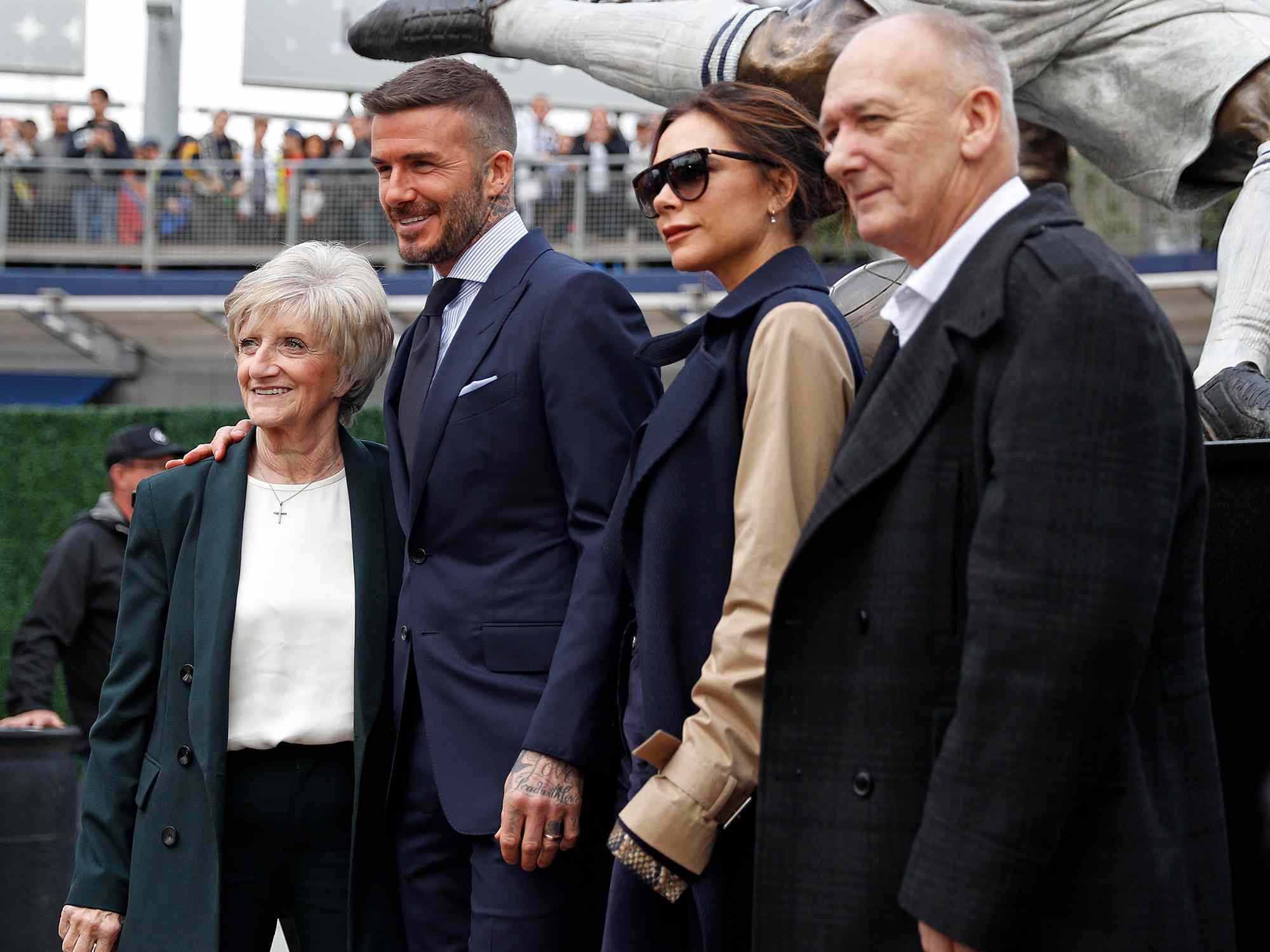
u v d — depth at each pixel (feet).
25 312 46.32
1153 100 10.21
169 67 57.16
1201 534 5.68
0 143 47.09
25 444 38.19
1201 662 5.73
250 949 8.70
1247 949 7.07
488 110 8.87
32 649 17.28
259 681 8.67
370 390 9.34
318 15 55.01
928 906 5.05
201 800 8.54
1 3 57.72
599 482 8.18
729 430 6.97
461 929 8.66
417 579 8.66
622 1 11.39
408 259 8.98
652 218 7.70
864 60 5.87
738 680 6.28
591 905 8.29
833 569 5.77
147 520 9.04
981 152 5.81
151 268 45.57
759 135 7.43
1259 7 10.02
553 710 7.78
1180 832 5.41
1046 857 4.98
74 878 8.80
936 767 5.17
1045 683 4.94
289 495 9.07
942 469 5.54
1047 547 5.00
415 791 8.71
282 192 44.39
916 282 5.90
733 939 6.61
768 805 5.77
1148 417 5.07
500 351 8.55
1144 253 34.12
